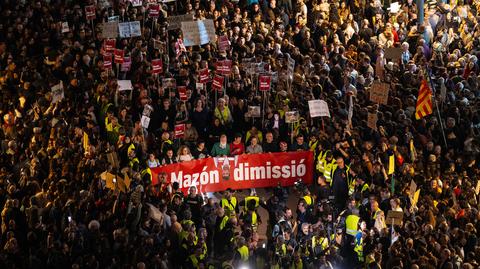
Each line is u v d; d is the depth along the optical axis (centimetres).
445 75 7494
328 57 7756
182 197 5903
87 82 6912
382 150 6212
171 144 6309
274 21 8106
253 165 6450
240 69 7212
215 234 5722
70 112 6631
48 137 6388
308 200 5944
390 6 8631
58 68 7250
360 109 6775
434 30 8519
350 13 8512
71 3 7950
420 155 6431
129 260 5297
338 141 6406
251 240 5594
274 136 6562
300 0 8244
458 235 5594
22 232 5672
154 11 7500
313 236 5622
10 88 7181
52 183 5841
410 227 5600
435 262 5303
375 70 7681
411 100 6962
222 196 6134
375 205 5712
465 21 8588
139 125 6297
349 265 5638
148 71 7000
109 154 5959
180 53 7325
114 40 6938
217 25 7706
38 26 7769
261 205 6000
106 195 5716
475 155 6619
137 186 5666
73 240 5366
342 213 5784
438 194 6012
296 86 7150
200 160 6316
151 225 5538
